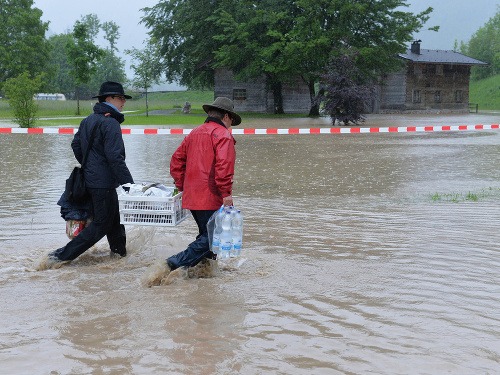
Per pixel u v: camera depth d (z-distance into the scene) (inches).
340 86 1369.3
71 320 171.0
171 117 1745.8
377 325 165.8
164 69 2271.2
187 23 2044.8
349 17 1774.1
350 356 145.2
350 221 313.7
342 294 193.3
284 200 385.1
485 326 164.7
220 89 2165.4
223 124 219.9
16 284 207.3
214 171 213.3
